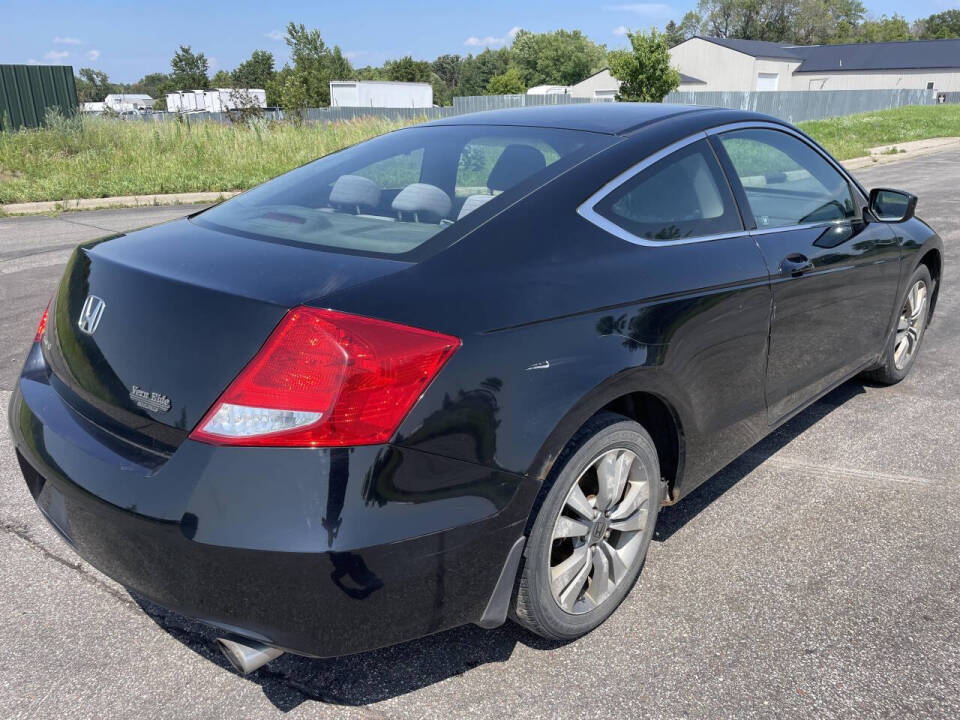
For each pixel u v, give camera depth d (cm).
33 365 238
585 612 230
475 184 239
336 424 168
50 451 202
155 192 1235
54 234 900
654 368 225
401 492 175
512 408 191
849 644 230
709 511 310
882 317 382
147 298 191
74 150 1503
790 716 203
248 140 1605
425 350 177
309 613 174
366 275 187
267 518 168
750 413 288
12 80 1591
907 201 359
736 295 259
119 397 191
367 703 210
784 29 10619
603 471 225
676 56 6912
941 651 227
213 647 234
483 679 219
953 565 271
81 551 203
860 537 290
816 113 3828
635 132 263
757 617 244
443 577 186
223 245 215
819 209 330
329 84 4288
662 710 206
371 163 274
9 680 218
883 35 11844
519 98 3456
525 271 205
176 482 173
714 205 271
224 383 173
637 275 228
